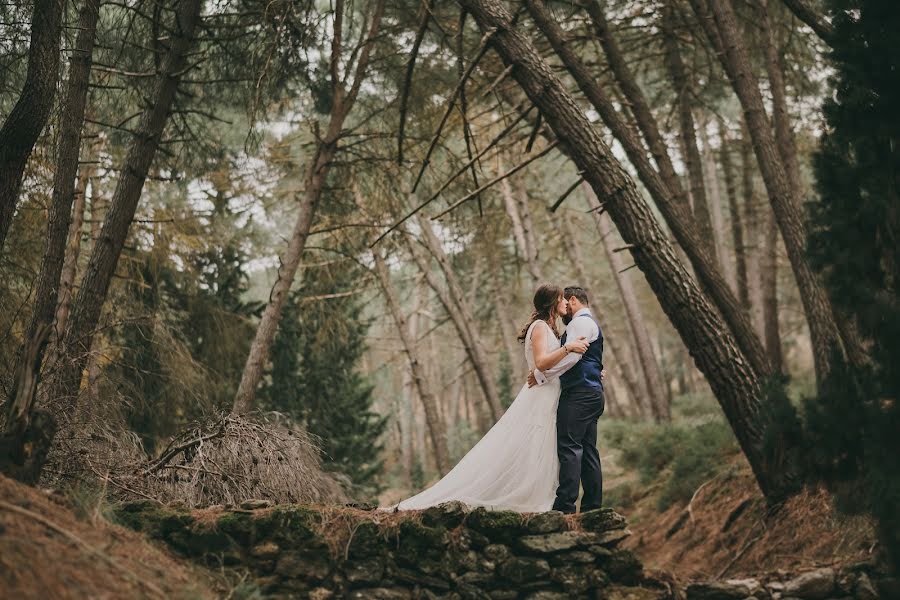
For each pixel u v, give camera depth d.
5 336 6.68
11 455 4.15
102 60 8.60
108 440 5.78
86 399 6.08
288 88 9.64
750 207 14.93
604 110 8.75
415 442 29.97
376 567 4.68
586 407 5.39
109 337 10.34
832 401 5.46
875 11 5.23
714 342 7.15
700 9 9.63
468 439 27.22
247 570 4.47
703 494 10.14
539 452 5.27
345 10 10.21
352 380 16.22
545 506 5.20
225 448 5.90
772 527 7.40
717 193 18.11
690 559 8.52
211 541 4.52
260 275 20.59
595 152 7.05
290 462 6.04
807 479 5.64
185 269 12.92
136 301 11.52
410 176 11.83
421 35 7.36
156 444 9.94
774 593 5.12
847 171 5.35
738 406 7.25
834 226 5.35
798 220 8.61
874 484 4.95
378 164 10.34
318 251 13.69
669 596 4.82
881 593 4.95
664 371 30.52
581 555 4.78
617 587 4.82
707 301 7.16
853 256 5.26
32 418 4.31
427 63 10.27
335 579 4.59
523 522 4.85
